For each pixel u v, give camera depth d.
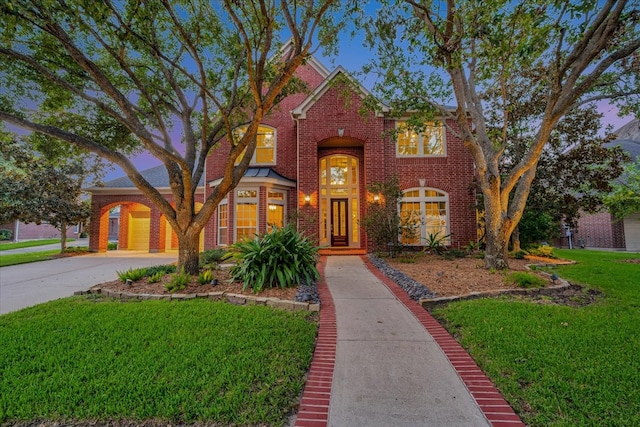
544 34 5.45
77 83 8.06
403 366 3.67
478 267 9.02
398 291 7.04
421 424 2.67
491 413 2.80
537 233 12.58
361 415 2.79
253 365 3.56
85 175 18.09
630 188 13.87
